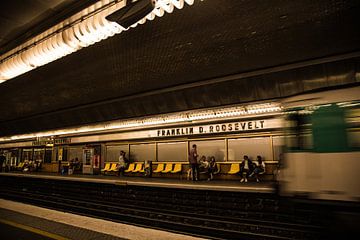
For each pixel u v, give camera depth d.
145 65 8.79
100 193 14.35
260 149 12.88
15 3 4.30
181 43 7.06
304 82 8.90
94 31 4.16
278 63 8.67
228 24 6.09
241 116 12.56
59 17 4.74
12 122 21.67
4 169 28.81
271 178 12.34
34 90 11.88
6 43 5.66
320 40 6.96
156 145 16.56
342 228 5.49
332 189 5.53
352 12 5.60
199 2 5.15
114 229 5.50
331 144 5.67
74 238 5.05
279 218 8.08
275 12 5.58
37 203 12.95
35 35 5.17
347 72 8.05
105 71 9.34
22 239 5.12
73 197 13.53
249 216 8.64
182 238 4.98
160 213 9.07
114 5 3.86
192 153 13.02
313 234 6.39
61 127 18.30
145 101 12.96
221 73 9.74
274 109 10.26
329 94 5.87
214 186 9.98
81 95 13.01
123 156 16.98
